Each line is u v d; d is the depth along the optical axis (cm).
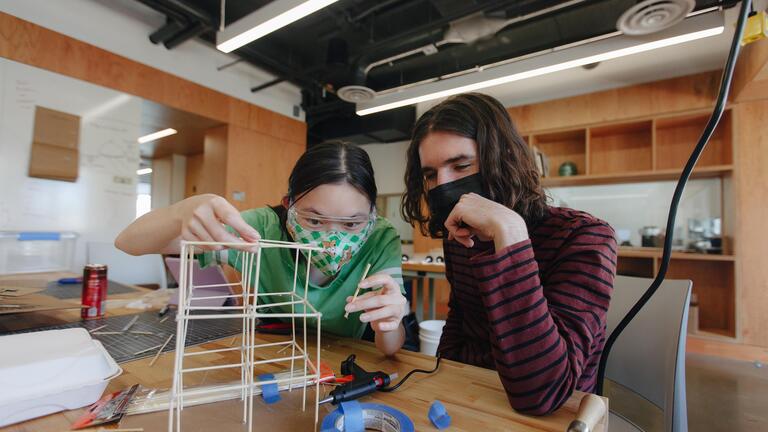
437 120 74
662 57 271
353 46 315
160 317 92
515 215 54
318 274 84
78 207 249
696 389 204
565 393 46
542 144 374
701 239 299
